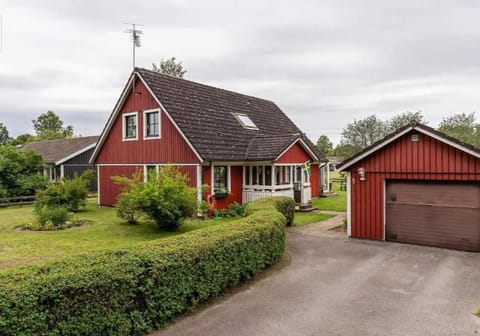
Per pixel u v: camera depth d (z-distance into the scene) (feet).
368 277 25.90
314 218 52.42
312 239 38.75
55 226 44.14
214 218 51.13
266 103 83.92
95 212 58.95
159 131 57.57
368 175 38.78
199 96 64.49
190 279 19.65
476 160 32.37
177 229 42.57
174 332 17.43
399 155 36.76
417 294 22.40
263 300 21.63
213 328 17.89
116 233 40.68
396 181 37.27
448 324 18.25
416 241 36.24
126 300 16.21
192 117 56.95
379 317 19.15
